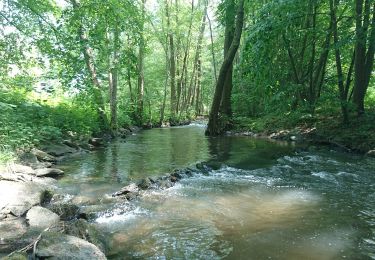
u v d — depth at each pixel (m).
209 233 5.09
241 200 6.67
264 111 20.98
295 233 5.11
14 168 7.90
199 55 40.84
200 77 42.72
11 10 13.30
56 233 4.35
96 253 4.02
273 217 5.75
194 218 5.68
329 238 4.93
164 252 4.49
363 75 14.09
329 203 6.47
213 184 7.87
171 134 19.95
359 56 13.98
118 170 9.23
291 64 17.05
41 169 8.34
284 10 13.70
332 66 19.58
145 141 16.03
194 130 23.53
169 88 35.69
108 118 19.23
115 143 15.19
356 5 12.71
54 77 14.98
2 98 11.48
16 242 4.47
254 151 12.62
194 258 4.34
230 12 19.20
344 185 7.77
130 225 5.36
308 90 17.36
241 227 5.32
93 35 14.20
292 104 17.70
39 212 5.37
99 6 13.44
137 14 16.20
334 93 17.52
